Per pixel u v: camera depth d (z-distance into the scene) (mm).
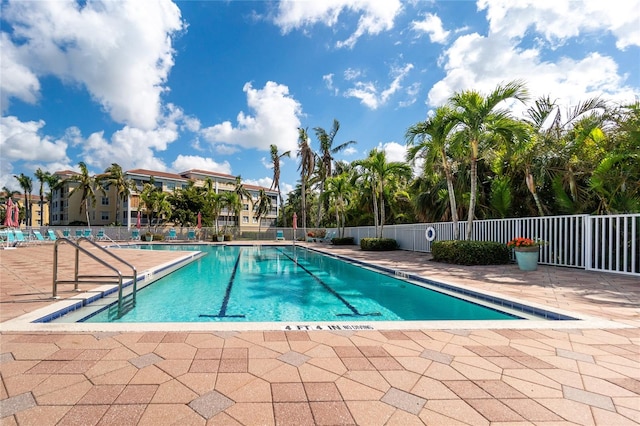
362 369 2285
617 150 8008
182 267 10016
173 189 40469
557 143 9461
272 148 29750
